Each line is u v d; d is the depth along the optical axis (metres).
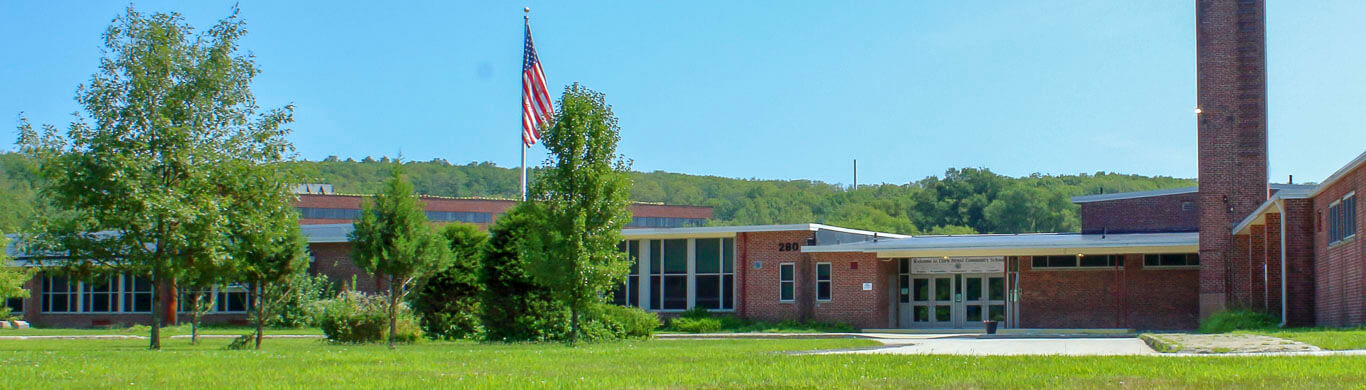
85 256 23.23
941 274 43.53
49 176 22.56
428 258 26.20
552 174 26.30
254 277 25.19
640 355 19.16
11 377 14.20
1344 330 23.81
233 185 23.42
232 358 18.59
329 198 98.31
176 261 22.97
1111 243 38.69
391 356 19.02
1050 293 41.16
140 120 22.66
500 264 30.92
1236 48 37.16
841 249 42.16
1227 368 14.11
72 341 31.03
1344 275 29.38
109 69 22.83
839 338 32.75
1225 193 36.84
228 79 23.30
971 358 17.02
